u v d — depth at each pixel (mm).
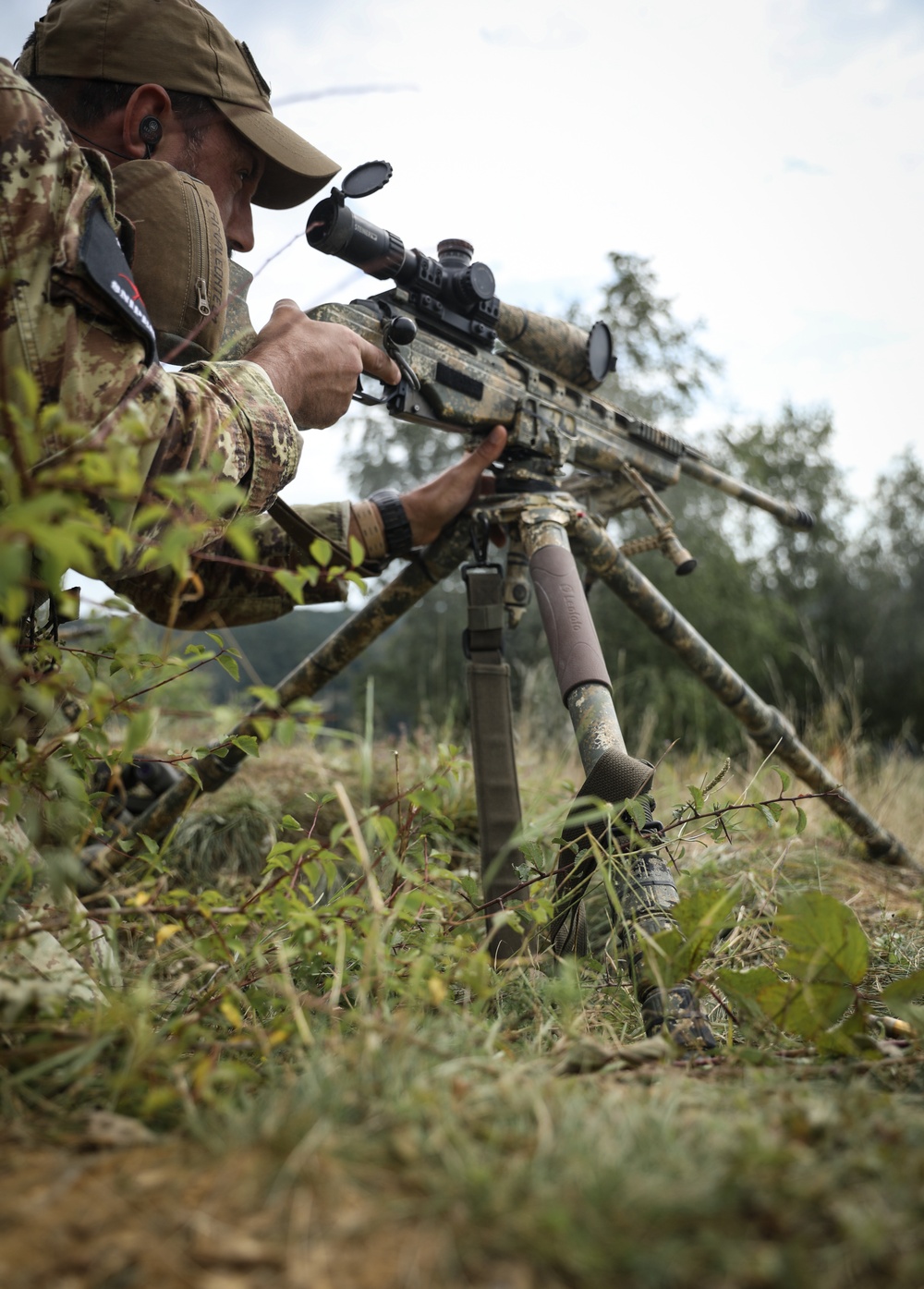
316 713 961
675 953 1152
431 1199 655
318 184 1824
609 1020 1290
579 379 2262
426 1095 802
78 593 1166
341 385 1632
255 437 1330
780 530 18516
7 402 854
